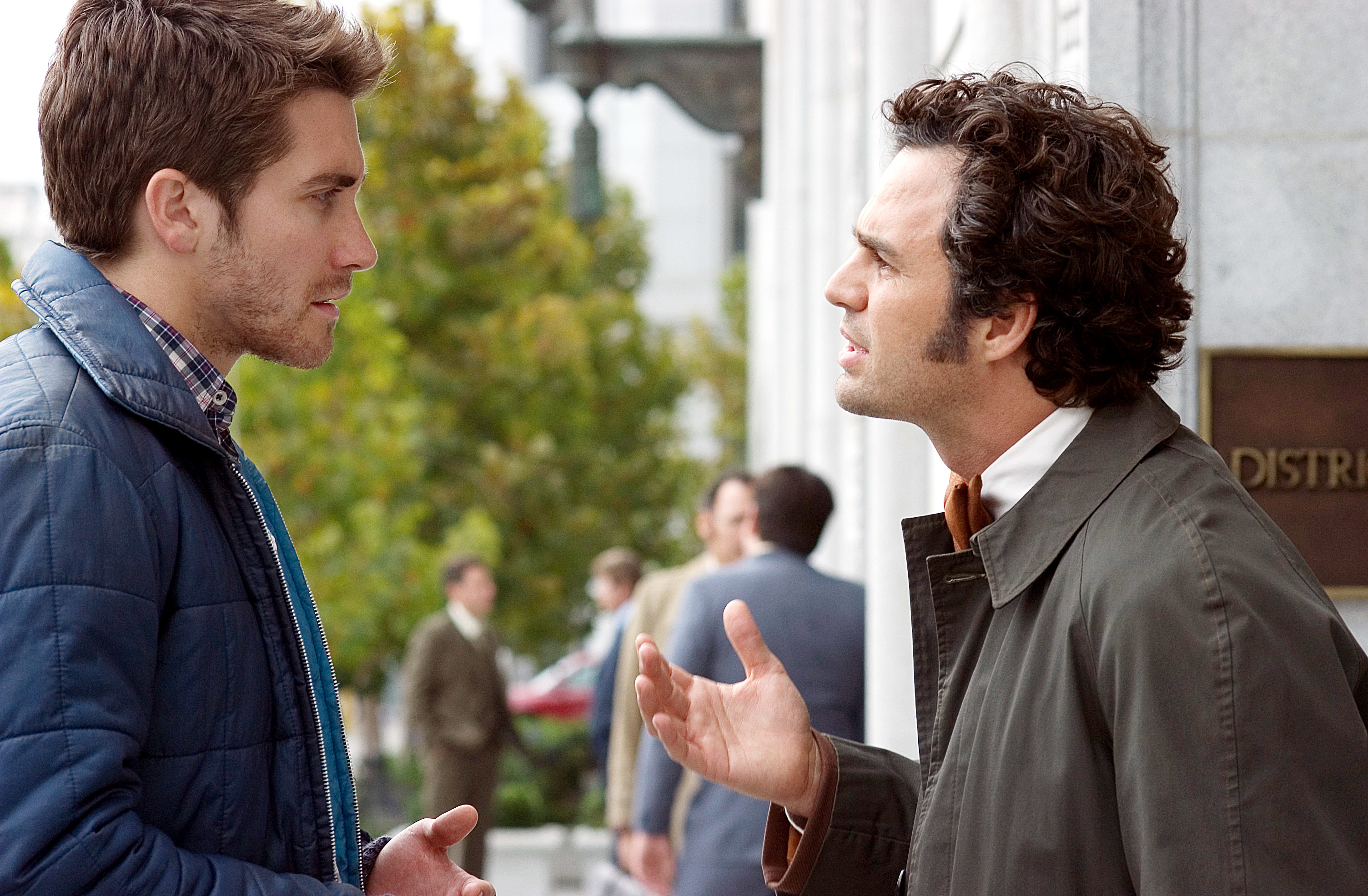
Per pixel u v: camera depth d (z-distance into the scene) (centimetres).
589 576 1831
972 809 169
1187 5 290
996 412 187
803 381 829
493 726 898
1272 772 146
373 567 1224
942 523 197
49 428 161
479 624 909
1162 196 183
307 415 1206
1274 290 294
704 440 3225
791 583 441
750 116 886
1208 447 178
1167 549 158
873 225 187
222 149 180
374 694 1583
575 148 878
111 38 179
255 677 178
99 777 152
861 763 212
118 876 153
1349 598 288
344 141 189
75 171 182
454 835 208
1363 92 294
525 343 1736
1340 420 291
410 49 1720
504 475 1683
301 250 186
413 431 1378
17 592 154
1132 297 179
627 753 650
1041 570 171
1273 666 148
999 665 173
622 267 2531
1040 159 177
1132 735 152
